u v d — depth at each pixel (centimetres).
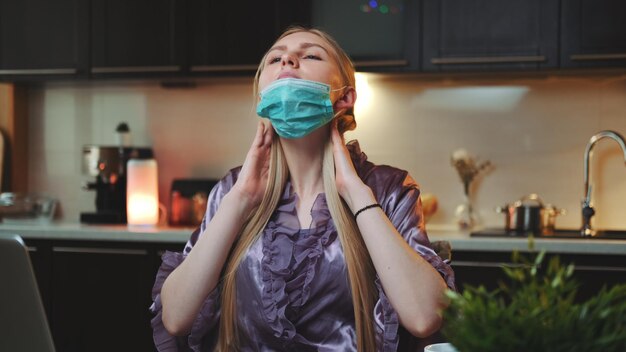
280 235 147
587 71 384
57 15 426
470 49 382
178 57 411
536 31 376
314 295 143
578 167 406
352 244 144
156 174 428
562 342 91
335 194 149
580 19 372
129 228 397
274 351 144
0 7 431
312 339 143
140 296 383
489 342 90
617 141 377
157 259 381
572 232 383
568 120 407
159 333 157
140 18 415
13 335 142
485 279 346
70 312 391
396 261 142
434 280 143
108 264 387
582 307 95
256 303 145
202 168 447
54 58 426
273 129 156
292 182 154
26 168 467
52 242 394
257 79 158
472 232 379
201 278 149
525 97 411
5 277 140
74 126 464
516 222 382
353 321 143
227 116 445
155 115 453
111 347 387
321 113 148
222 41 405
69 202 465
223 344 148
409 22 387
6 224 420
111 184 434
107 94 459
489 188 414
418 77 413
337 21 393
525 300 96
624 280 336
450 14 383
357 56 392
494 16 379
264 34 401
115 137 454
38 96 468
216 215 153
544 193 409
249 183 154
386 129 423
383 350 141
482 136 414
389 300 142
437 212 418
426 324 141
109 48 419
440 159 418
